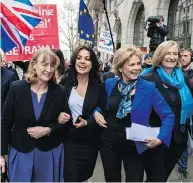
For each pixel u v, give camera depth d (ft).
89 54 10.82
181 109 10.82
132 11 62.85
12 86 9.67
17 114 9.50
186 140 11.30
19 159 9.48
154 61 11.34
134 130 9.52
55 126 9.72
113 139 10.02
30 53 15.42
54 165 9.87
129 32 65.92
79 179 10.77
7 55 14.70
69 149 10.54
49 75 9.48
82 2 20.85
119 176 10.23
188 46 37.70
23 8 11.89
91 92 10.88
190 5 37.47
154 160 10.25
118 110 9.91
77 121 10.55
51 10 15.99
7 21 11.66
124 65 9.82
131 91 9.91
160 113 9.77
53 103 9.70
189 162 18.74
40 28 15.85
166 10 44.70
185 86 11.06
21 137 9.51
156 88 9.95
